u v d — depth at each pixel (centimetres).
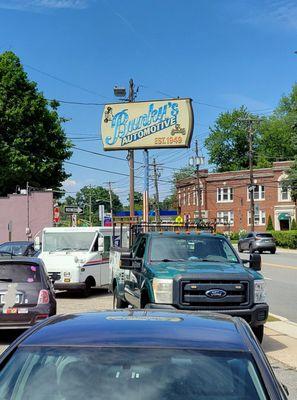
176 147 2556
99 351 336
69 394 313
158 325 374
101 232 1956
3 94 4438
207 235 1185
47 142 4597
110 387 315
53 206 3984
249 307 1004
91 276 1873
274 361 943
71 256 1856
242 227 7700
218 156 10419
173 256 1130
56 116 4744
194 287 991
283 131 9669
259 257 1123
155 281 1009
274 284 2236
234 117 10206
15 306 1087
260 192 7531
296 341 1116
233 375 322
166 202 14188
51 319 410
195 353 335
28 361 336
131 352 334
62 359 333
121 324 377
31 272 1124
